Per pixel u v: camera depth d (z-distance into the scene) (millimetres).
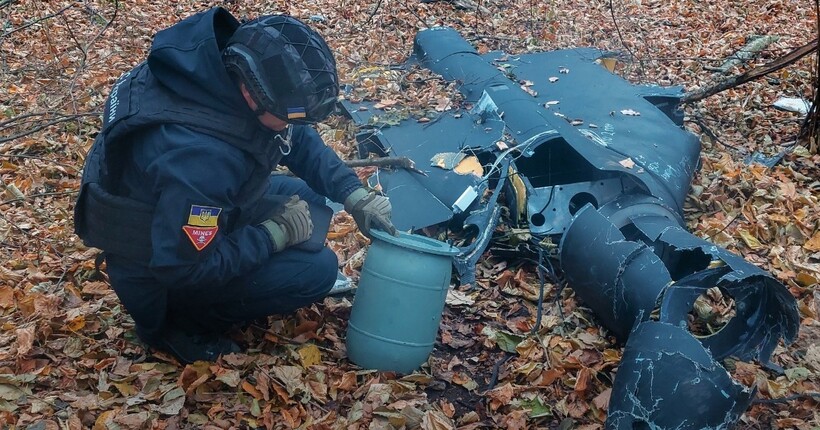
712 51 7438
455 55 5223
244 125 2307
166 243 2271
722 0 9375
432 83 4980
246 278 2637
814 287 3377
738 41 7598
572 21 8469
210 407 2639
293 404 2666
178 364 2822
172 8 8695
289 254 2715
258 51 2184
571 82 4898
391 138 4223
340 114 4996
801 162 4723
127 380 2689
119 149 2342
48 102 5410
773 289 2605
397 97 4840
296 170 2877
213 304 2734
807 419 2648
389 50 7078
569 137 3725
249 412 2613
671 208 3492
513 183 3619
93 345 2895
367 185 3879
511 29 8039
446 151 3947
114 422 2473
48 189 4383
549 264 3416
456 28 7965
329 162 2824
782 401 2658
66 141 4871
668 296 2486
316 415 2629
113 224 2420
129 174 2389
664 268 2680
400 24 8047
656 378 2295
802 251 3680
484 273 3484
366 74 5406
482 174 3676
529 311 3256
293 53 2195
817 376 2850
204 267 2381
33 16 7578
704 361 2254
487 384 2844
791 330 2662
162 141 2250
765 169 4520
